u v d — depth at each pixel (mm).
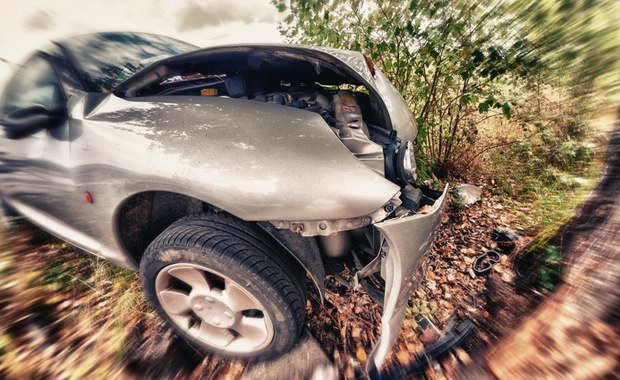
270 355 1308
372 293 1271
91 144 1212
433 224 1112
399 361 1293
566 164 2650
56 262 1830
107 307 1599
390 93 1639
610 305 808
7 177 1569
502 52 1980
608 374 716
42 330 1449
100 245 1423
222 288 1276
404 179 1177
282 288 1138
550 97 2371
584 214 1123
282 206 990
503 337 1154
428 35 2172
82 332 1465
